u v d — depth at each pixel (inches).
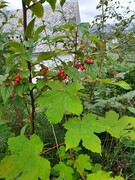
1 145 61.0
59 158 54.9
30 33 45.8
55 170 45.7
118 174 57.2
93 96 75.1
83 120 38.7
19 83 46.9
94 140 35.8
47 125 68.0
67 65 50.1
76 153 57.1
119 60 111.4
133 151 64.8
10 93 45.0
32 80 51.4
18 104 50.2
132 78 103.9
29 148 37.5
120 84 48.9
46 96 39.9
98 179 35.9
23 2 46.6
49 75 50.2
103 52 66.6
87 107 64.6
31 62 46.9
